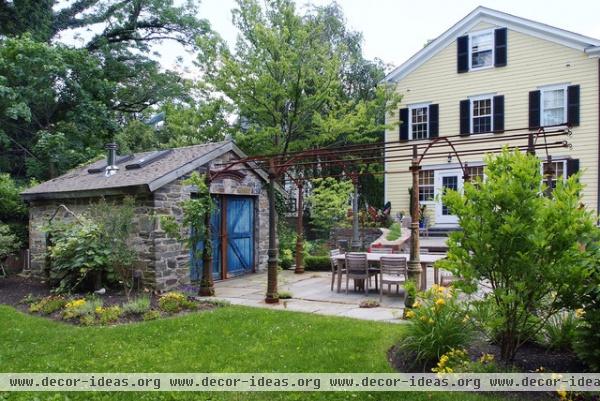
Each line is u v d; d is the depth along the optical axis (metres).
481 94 17.03
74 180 11.02
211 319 6.43
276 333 5.68
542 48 15.85
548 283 4.10
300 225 11.79
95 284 8.68
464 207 4.36
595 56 14.95
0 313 7.02
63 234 9.07
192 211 8.54
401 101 18.70
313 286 9.66
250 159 8.95
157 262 8.80
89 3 20.36
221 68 15.73
